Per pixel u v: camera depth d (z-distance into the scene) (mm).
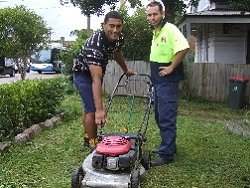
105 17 2775
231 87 6609
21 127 3869
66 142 3709
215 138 4086
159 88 3062
